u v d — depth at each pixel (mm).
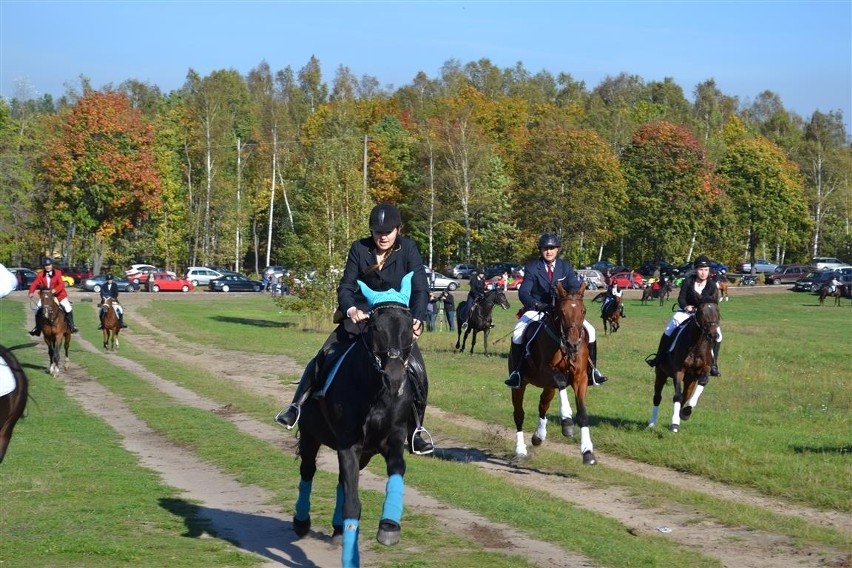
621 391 21656
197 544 8586
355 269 8078
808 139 129250
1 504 10078
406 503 10438
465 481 11789
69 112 80438
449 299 43656
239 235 89812
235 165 97000
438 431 16688
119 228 80688
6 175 65938
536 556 8312
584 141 83062
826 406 19500
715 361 15625
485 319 32125
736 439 15023
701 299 15445
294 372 27188
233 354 33000
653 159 86625
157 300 65375
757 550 9188
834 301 69500
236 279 77750
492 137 106438
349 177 43969
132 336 40625
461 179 83875
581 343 12789
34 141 73250
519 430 14203
